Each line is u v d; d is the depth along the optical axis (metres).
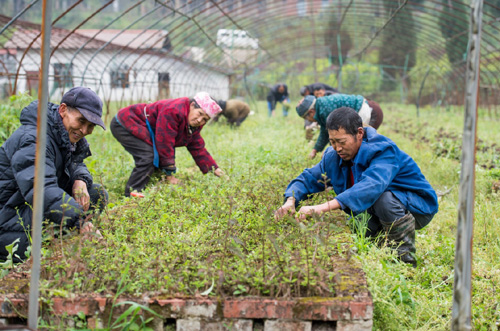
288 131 12.95
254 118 18.47
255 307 2.54
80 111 3.65
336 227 3.16
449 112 24.42
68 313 2.57
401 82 31.14
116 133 6.04
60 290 2.60
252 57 25.08
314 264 2.88
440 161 8.20
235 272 2.77
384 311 2.91
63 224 3.41
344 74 31.11
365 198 3.67
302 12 20.25
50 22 2.24
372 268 3.18
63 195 3.46
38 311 2.57
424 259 3.95
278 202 4.10
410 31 21.02
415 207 3.97
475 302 3.19
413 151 9.38
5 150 3.72
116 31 25.30
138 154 6.01
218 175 6.11
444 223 4.98
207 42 20.45
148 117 5.99
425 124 16.38
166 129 5.90
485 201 5.37
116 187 6.23
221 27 17.78
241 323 2.56
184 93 23.17
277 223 3.68
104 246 3.20
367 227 4.07
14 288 2.70
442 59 22.77
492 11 17.33
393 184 3.98
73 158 4.11
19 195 3.78
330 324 2.62
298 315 2.54
